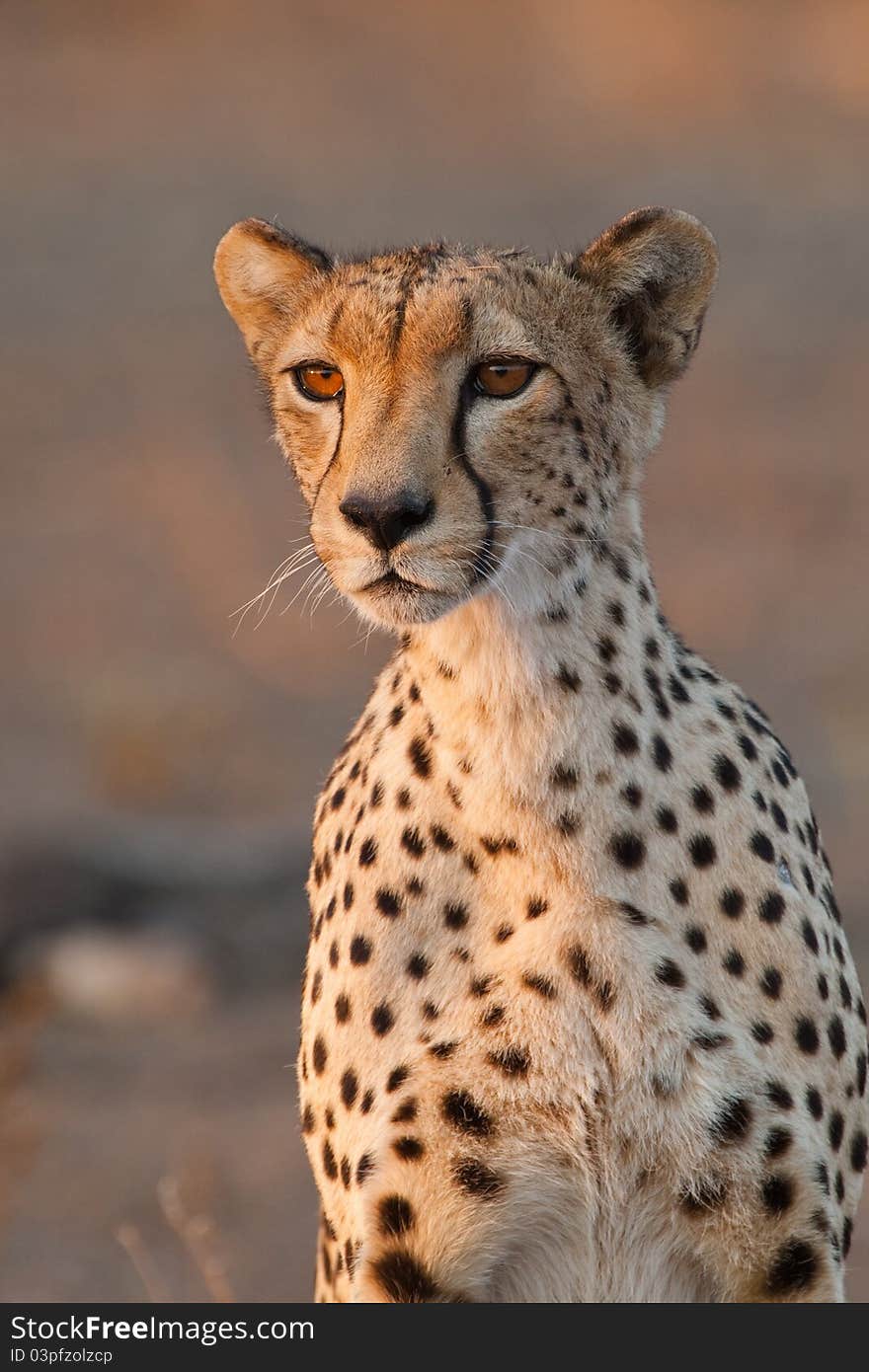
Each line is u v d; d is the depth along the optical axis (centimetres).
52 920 1367
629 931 638
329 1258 714
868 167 3716
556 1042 635
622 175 3694
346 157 3822
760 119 4003
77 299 3145
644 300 700
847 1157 678
